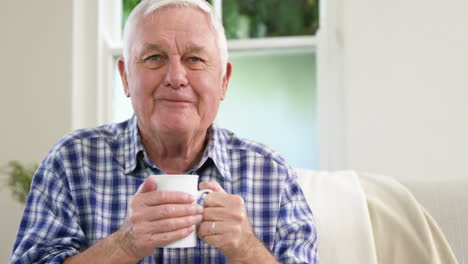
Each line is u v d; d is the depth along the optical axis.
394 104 2.17
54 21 2.36
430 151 2.13
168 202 0.92
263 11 2.90
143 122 1.13
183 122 1.10
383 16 2.19
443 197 1.36
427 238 1.27
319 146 2.30
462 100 2.12
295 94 2.40
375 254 1.25
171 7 1.13
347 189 1.38
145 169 1.19
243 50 2.42
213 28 1.16
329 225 1.30
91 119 2.38
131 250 0.95
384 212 1.32
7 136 2.36
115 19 2.48
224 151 1.26
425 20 2.16
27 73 2.36
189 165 1.23
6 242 2.30
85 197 1.14
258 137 2.42
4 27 2.38
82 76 2.38
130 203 0.95
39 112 2.35
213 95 1.14
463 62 2.13
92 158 1.19
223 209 0.96
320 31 2.32
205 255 1.15
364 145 2.18
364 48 2.20
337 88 2.28
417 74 2.16
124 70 1.27
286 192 1.24
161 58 1.11
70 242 1.07
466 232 1.30
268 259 1.02
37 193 1.13
